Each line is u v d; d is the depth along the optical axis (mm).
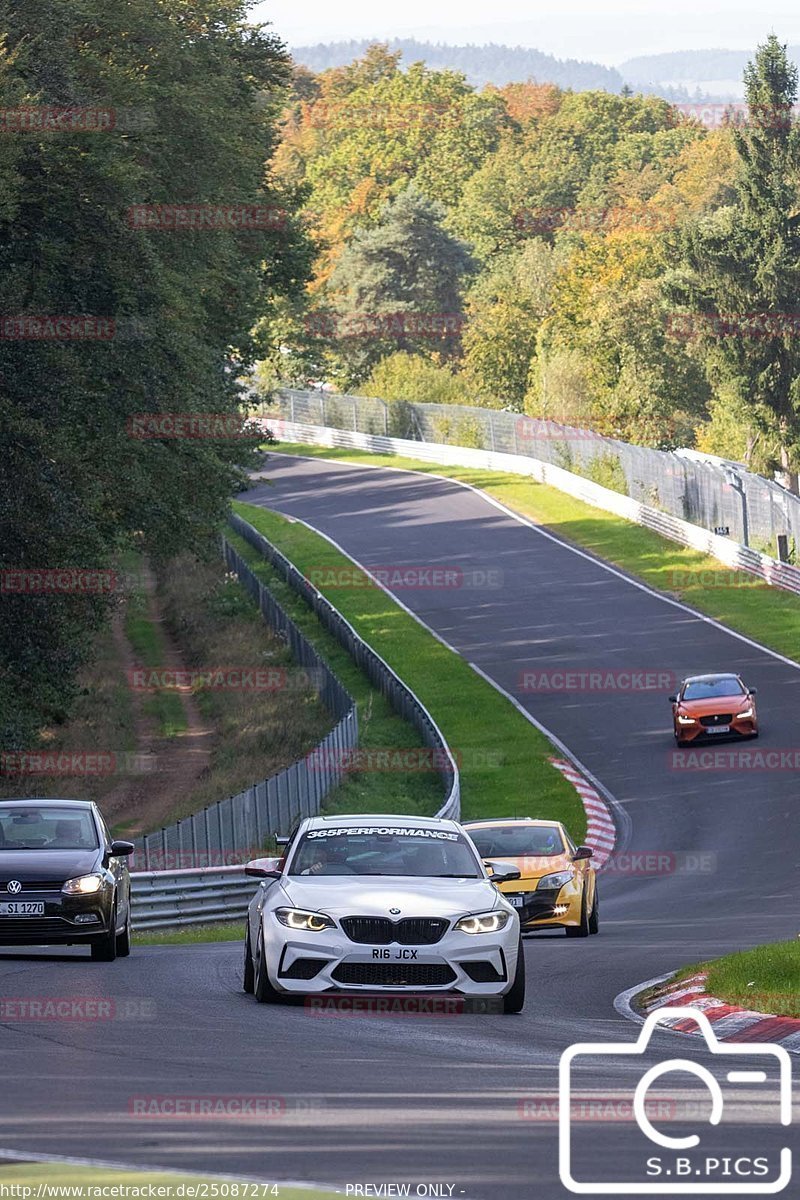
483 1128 23984
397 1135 23344
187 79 116062
